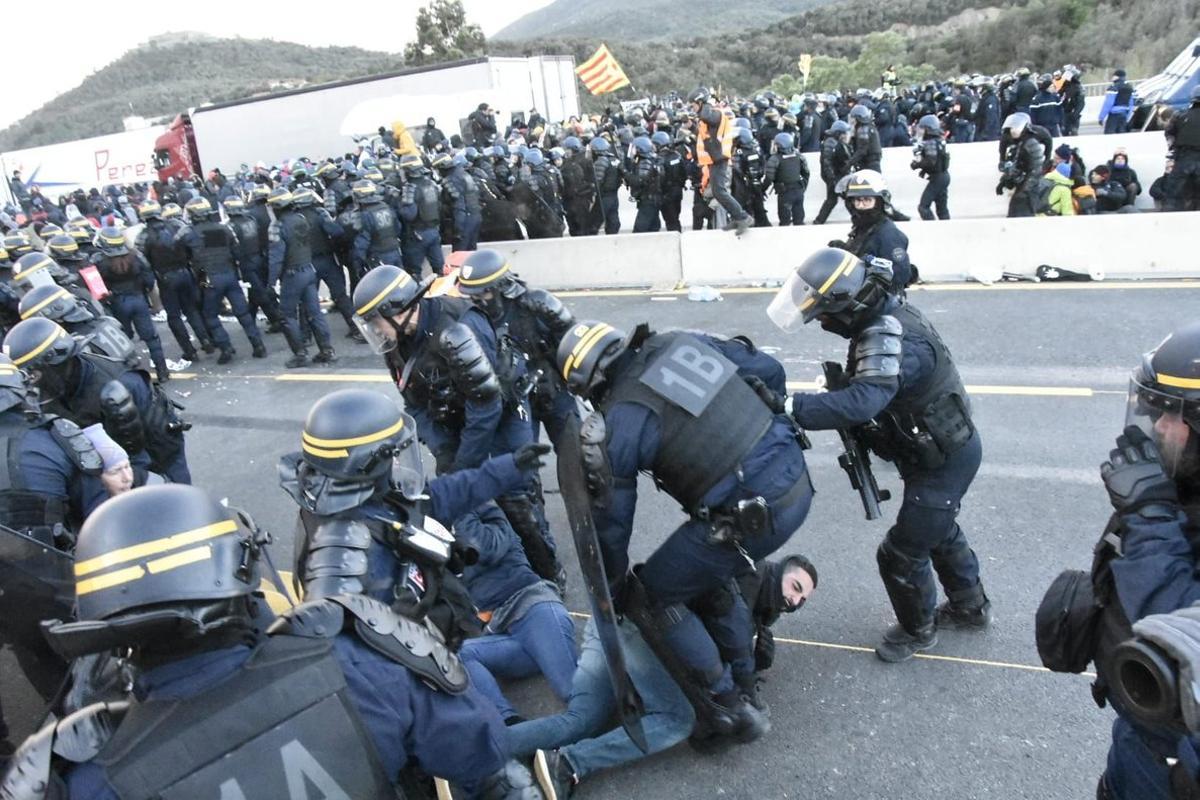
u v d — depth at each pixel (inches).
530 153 451.8
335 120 950.4
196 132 1039.0
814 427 107.7
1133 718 60.2
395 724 54.1
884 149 599.5
